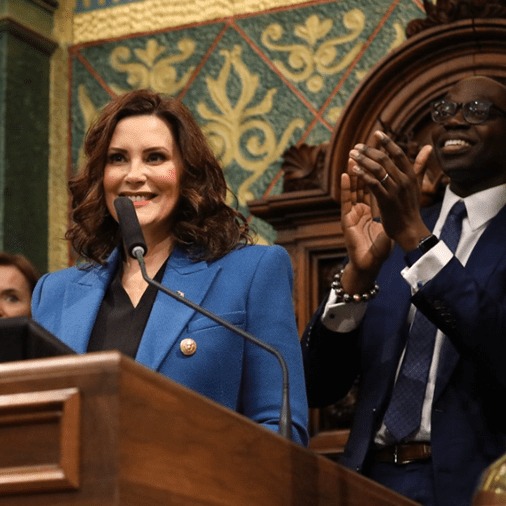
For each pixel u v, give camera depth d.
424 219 6.39
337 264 7.98
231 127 8.83
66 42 9.56
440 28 7.69
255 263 4.97
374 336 5.91
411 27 7.89
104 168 5.25
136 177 5.06
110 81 9.34
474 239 6.05
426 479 5.52
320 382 6.04
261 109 8.77
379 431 5.71
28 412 2.93
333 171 7.98
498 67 7.63
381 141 5.66
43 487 2.86
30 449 2.92
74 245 5.29
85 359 2.92
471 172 6.15
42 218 9.28
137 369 2.98
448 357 5.63
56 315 5.05
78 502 2.85
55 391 2.92
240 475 3.38
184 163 5.18
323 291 7.98
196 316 4.77
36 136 9.34
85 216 5.25
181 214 5.18
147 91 5.29
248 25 8.95
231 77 8.93
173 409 3.11
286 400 4.12
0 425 2.95
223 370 4.66
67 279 5.18
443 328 5.46
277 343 4.82
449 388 5.58
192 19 9.15
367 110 7.93
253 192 8.65
